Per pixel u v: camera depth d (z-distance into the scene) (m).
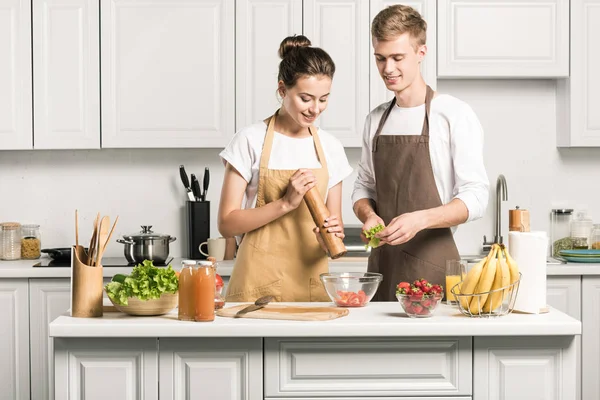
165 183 4.59
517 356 2.33
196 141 4.25
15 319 4.04
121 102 4.24
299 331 2.27
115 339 2.31
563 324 2.28
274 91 4.24
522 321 2.30
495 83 4.62
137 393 2.33
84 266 2.39
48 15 4.22
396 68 2.77
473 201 2.75
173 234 4.60
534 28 4.27
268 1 4.22
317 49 2.68
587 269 4.05
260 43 4.23
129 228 4.60
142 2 4.21
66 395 2.32
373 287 2.57
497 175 4.65
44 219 4.59
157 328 2.28
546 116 4.62
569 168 4.65
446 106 2.88
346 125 4.25
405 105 2.94
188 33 4.23
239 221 2.81
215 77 4.24
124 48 4.23
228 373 2.33
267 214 2.77
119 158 4.59
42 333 4.04
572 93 4.31
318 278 2.88
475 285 2.36
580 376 4.11
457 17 4.25
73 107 4.24
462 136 2.84
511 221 4.26
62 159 4.59
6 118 4.23
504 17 4.26
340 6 4.22
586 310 4.09
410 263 2.92
